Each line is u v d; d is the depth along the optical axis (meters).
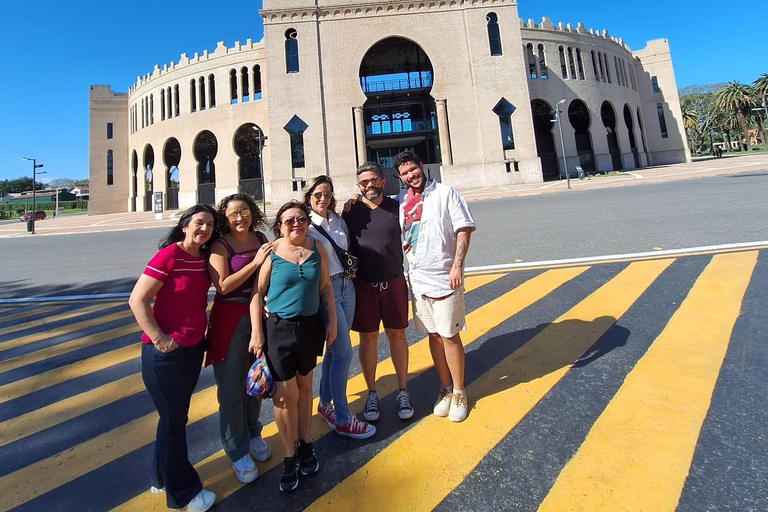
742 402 2.30
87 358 4.01
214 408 2.89
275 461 2.29
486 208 15.49
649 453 1.98
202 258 2.19
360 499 1.89
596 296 4.45
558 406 2.46
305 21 29.23
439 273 2.55
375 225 2.78
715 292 4.11
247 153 43.25
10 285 7.91
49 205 70.06
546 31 37.75
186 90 38.38
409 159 2.77
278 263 2.21
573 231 8.53
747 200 9.80
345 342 2.54
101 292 6.87
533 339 3.51
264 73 35.81
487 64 29.86
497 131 29.66
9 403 3.13
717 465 1.86
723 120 70.62
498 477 1.93
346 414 2.43
